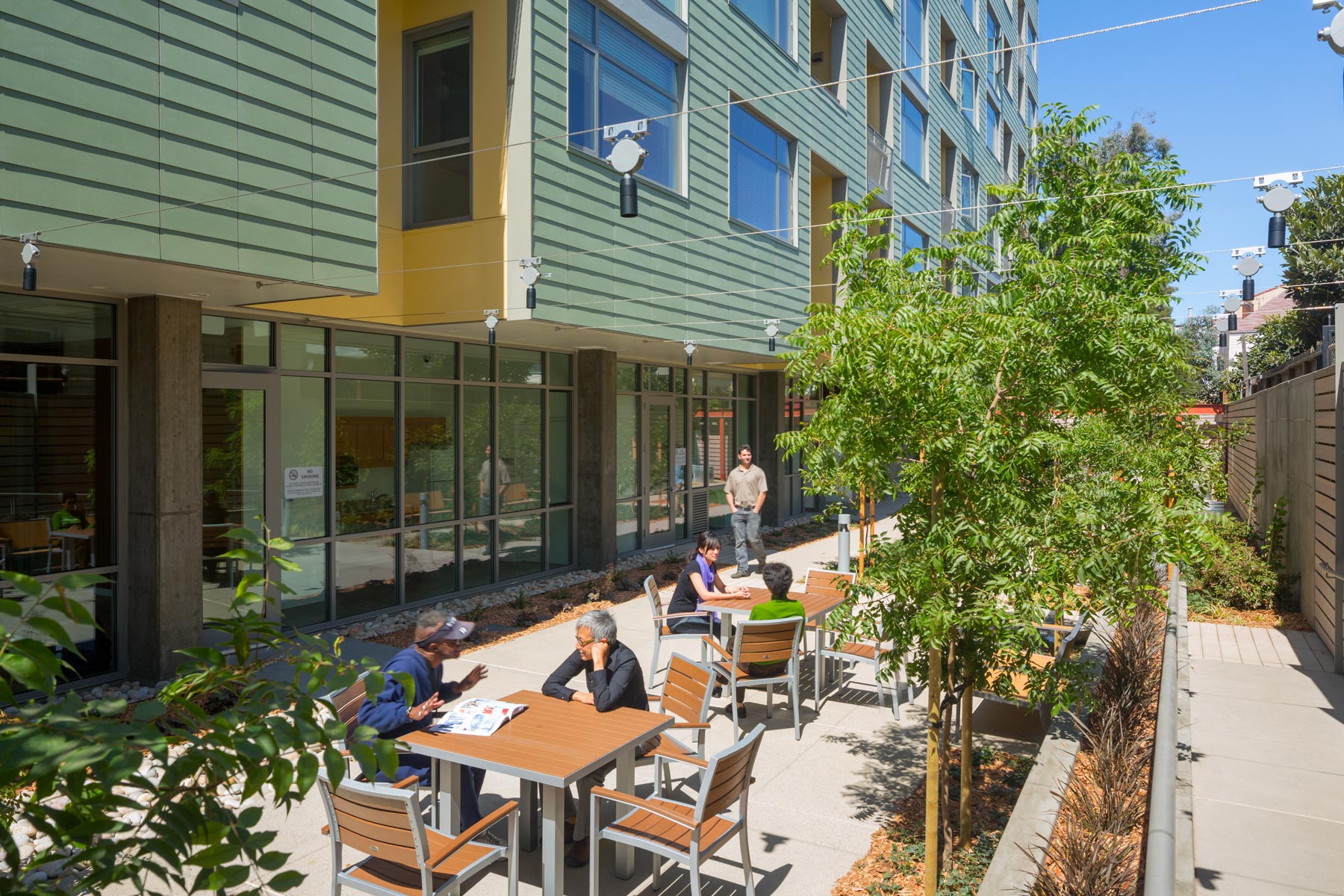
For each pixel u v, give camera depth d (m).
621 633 10.08
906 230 21.44
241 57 6.88
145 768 5.44
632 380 15.62
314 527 9.73
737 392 19.69
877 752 6.52
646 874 4.80
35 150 5.63
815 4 17.58
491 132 9.59
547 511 13.41
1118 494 4.68
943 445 4.12
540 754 4.33
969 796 5.06
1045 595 4.33
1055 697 5.05
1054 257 7.35
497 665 8.62
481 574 12.20
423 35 10.13
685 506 17.47
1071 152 7.68
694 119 12.59
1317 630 10.15
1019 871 4.22
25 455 7.29
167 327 7.76
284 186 7.21
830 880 4.69
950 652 4.74
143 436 7.76
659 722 4.87
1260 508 15.12
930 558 4.25
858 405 4.29
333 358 9.88
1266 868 4.71
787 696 7.89
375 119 8.02
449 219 10.04
